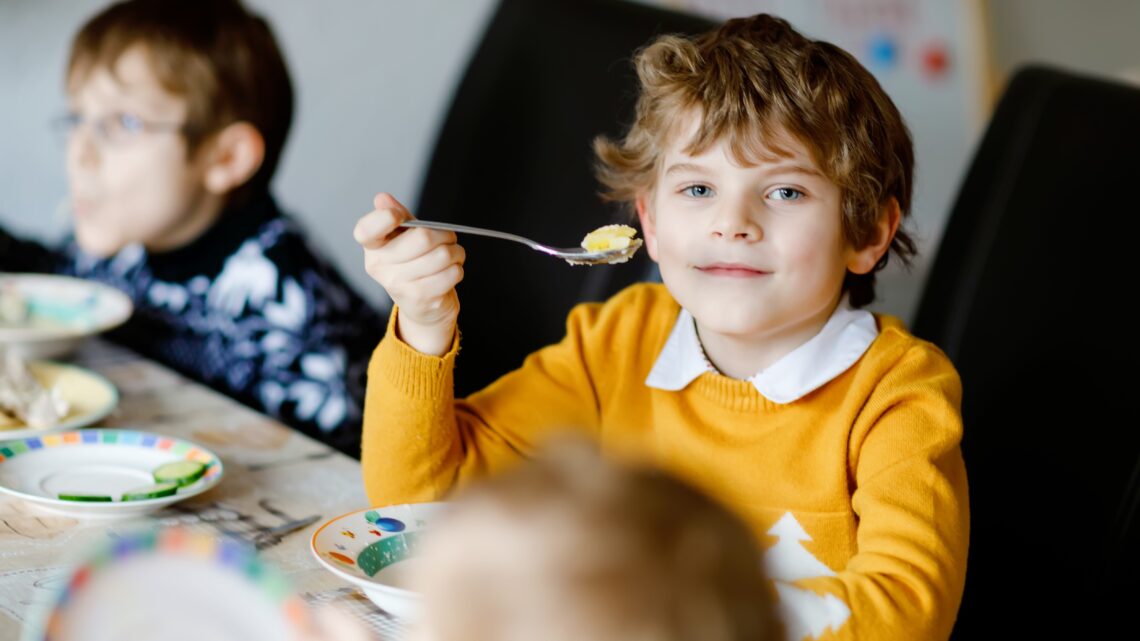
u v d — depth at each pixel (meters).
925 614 0.80
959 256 1.42
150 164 1.79
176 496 0.96
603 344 1.16
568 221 1.61
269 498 1.03
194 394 1.32
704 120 0.98
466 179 1.70
